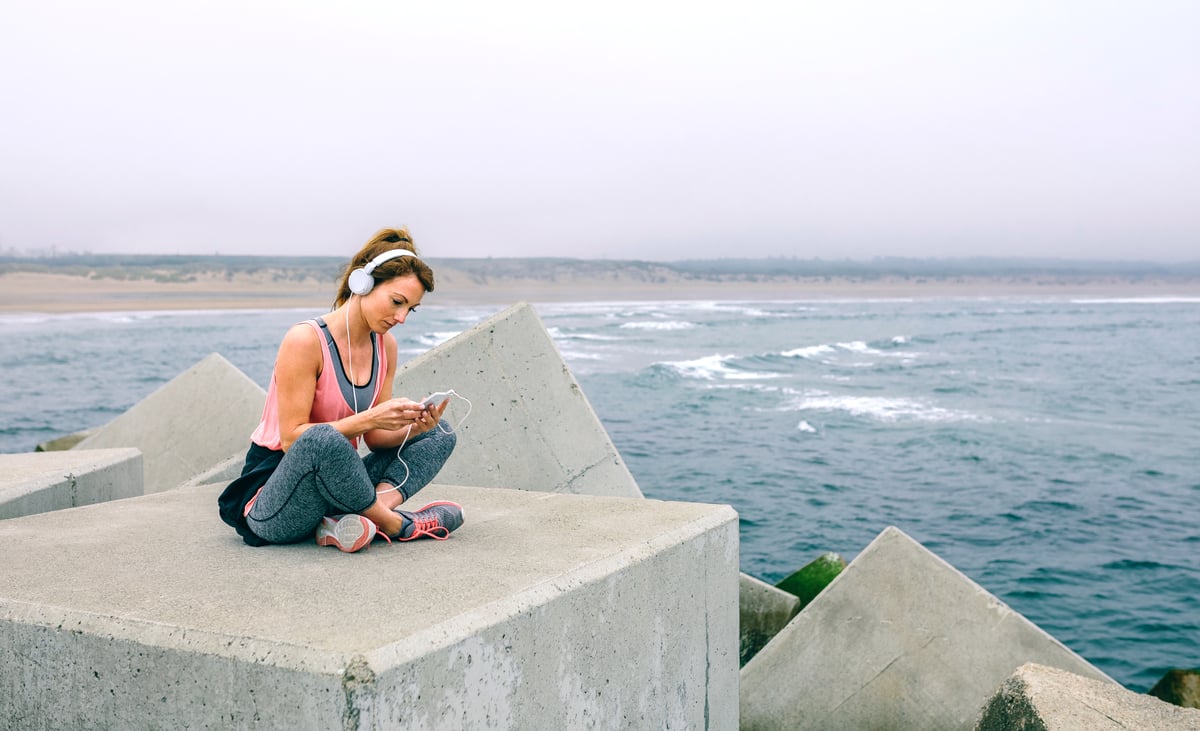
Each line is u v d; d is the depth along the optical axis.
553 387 5.73
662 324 85.06
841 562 7.50
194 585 2.61
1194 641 10.12
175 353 53.81
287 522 2.98
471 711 2.28
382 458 3.25
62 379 39.69
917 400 32.16
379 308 3.05
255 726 2.11
